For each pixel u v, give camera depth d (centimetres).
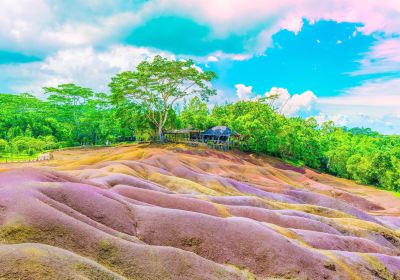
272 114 14250
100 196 2805
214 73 10756
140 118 11550
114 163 5728
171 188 5191
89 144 13962
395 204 8638
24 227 1925
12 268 1391
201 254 2541
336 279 2655
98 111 14688
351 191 10131
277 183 7769
